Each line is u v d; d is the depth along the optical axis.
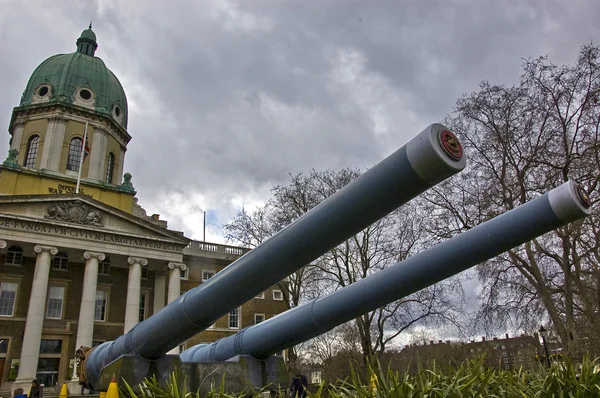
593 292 22.92
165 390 5.58
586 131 22.06
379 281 5.90
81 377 8.80
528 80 22.98
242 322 44.06
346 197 4.02
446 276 5.35
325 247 4.47
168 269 39.44
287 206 34.72
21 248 35.91
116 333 38.03
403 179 3.65
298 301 34.31
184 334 6.31
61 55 47.31
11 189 37.88
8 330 33.81
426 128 3.54
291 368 33.38
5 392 31.77
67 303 36.66
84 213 35.97
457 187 24.70
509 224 4.67
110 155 45.41
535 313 23.16
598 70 21.86
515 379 5.88
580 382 5.23
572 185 4.30
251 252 5.14
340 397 4.82
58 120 42.03
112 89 46.78
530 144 22.80
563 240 20.97
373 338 34.97
